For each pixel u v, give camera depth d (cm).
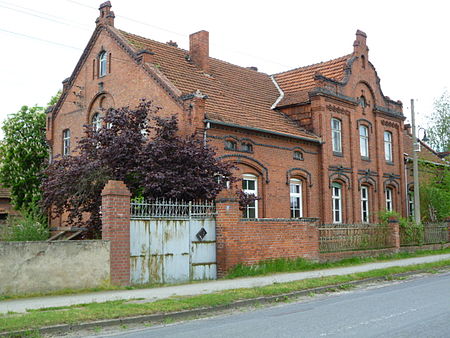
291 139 2452
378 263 2072
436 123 5444
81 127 2595
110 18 2509
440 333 796
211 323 962
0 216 3219
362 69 2977
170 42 2773
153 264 1456
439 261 2088
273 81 3072
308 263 1889
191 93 2072
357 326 866
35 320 904
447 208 3145
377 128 3056
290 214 2427
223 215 1616
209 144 1947
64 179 1675
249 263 1672
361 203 2869
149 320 991
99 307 1041
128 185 1648
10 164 2947
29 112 3062
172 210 1523
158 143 1652
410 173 3441
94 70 2552
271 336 809
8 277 1205
